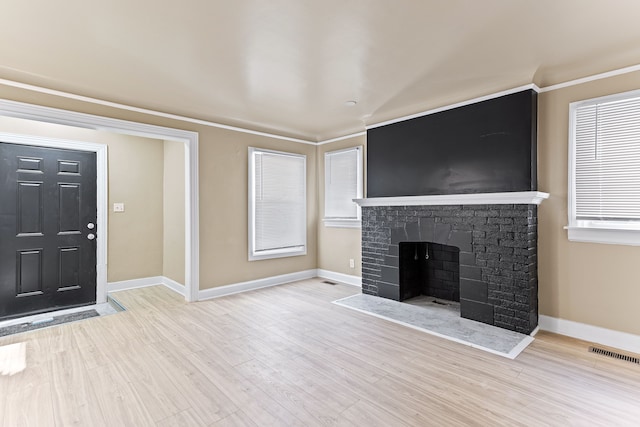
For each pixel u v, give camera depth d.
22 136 3.69
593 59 2.61
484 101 3.19
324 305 3.84
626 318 2.62
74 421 1.81
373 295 4.24
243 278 4.49
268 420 1.81
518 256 2.94
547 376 2.23
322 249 5.31
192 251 4.00
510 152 3.01
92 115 3.25
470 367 2.37
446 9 1.93
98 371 2.34
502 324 3.06
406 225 3.84
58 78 2.89
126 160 4.67
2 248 3.57
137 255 4.80
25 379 2.23
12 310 3.63
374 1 1.84
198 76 2.88
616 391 2.05
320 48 2.40
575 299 2.87
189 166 3.98
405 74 2.86
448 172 3.47
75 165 4.11
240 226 4.45
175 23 2.06
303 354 2.59
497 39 2.29
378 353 2.60
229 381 2.20
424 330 3.05
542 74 2.87
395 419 1.81
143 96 3.38
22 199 3.70
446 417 1.82
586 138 2.80
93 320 3.38
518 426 1.74
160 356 2.57
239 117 4.16
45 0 1.80
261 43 2.32
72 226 4.07
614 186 2.67
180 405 1.95
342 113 4.00
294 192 5.08
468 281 3.30
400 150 3.93
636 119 2.56
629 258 2.60
